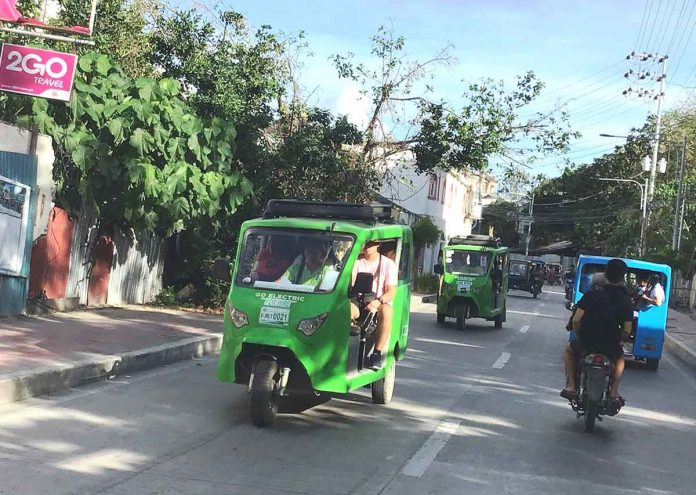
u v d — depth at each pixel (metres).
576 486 6.11
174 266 17.36
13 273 11.77
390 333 8.79
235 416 7.85
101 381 9.19
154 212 14.02
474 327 20.75
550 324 23.55
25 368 8.33
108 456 6.14
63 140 12.50
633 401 10.76
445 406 9.13
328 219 8.78
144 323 13.29
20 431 6.69
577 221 71.81
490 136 18.62
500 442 7.46
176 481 5.58
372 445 7.02
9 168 11.60
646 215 44.28
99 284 15.05
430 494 5.63
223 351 7.62
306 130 18.48
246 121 17.38
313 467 6.18
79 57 12.83
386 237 8.66
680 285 39.50
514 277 43.72
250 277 7.83
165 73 17.77
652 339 14.41
